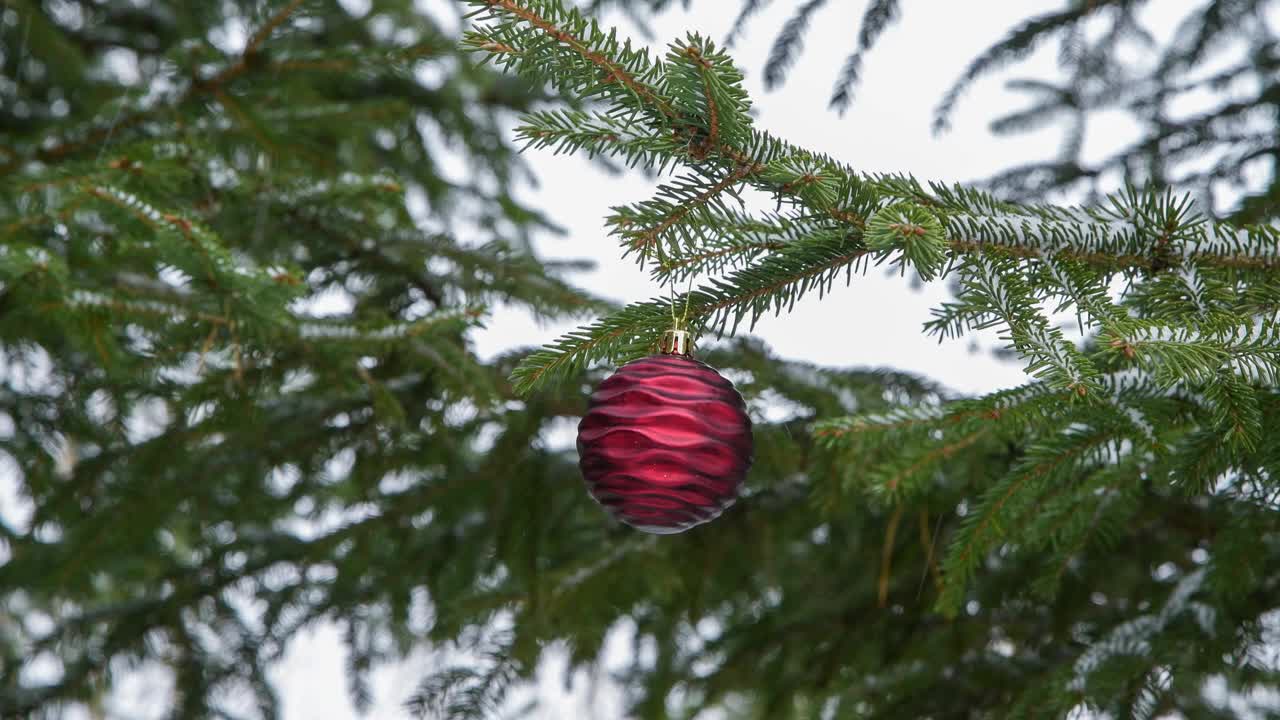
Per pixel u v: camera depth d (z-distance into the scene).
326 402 3.70
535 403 3.49
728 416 1.59
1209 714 3.22
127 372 2.83
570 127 1.40
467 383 3.11
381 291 3.59
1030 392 1.71
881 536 3.79
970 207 1.60
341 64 3.21
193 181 2.97
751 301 1.66
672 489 1.56
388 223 3.67
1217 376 1.46
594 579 3.46
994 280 1.53
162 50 4.73
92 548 3.62
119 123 3.11
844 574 4.07
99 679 4.16
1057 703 2.57
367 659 4.76
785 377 3.22
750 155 1.42
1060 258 1.59
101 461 3.71
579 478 3.71
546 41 1.32
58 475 4.03
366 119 3.45
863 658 3.69
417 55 3.21
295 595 4.28
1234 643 2.55
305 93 3.34
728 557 3.80
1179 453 1.80
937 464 1.87
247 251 3.28
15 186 2.52
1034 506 2.24
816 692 3.67
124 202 2.19
